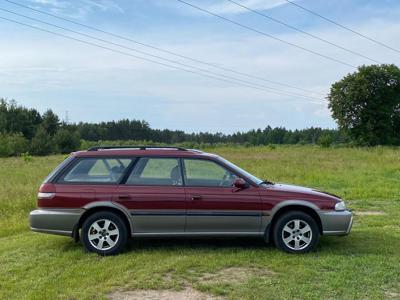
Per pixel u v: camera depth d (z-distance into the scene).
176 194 7.57
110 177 7.70
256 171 21.98
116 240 7.57
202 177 7.73
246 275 6.45
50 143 83.62
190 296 5.68
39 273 6.59
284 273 6.52
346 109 75.69
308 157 37.06
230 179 7.75
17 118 94.25
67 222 7.52
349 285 6.02
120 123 128.88
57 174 7.71
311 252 7.63
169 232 7.60
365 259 7.18
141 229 7.58
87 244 7.56
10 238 9.38
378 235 8.98
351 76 75.81
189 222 7.56
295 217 7.61
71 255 7.50
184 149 8.05
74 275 6.45
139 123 130.12
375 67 74.56
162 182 7.68
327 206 7.69
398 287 5.99
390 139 74.62
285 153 46.09
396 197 14.21
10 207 12.74
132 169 7.73
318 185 17.34
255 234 7.66
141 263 7.01
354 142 76.25
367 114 74.06
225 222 7.59
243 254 7.44
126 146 8.24
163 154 7.83
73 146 88.94
